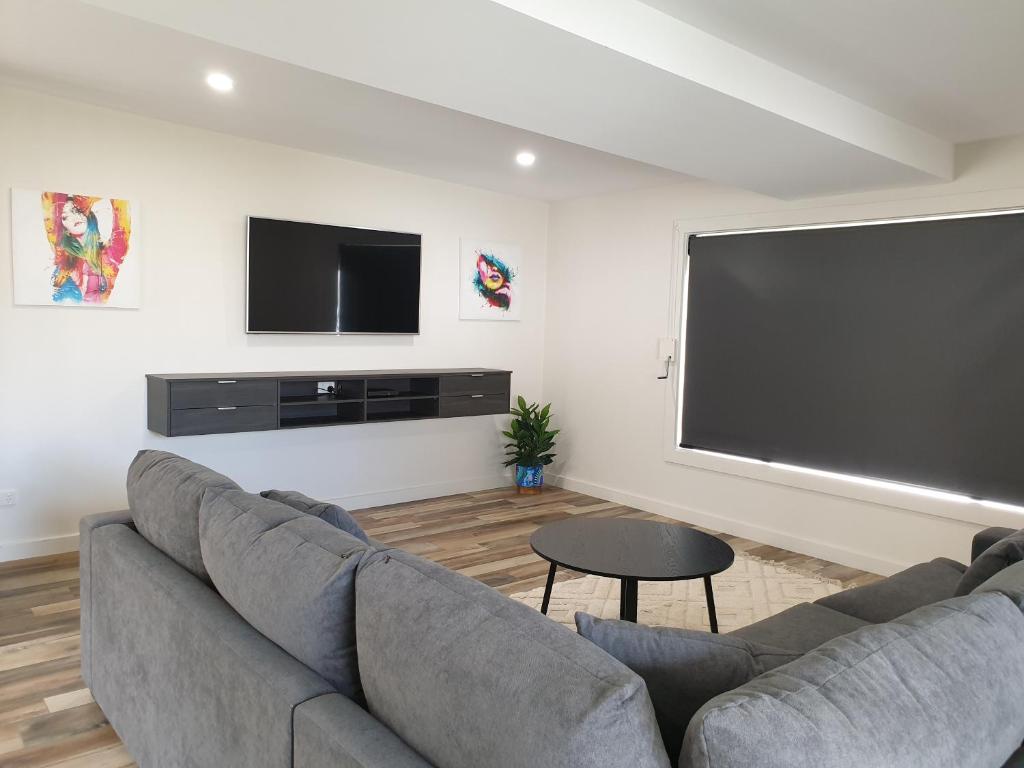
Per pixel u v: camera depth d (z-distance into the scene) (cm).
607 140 316
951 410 386
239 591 165
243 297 447
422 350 534
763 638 214
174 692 182
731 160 346
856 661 111
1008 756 124
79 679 269
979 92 302
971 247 378
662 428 523
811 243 440
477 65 235
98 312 398
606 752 95
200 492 200
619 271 550
